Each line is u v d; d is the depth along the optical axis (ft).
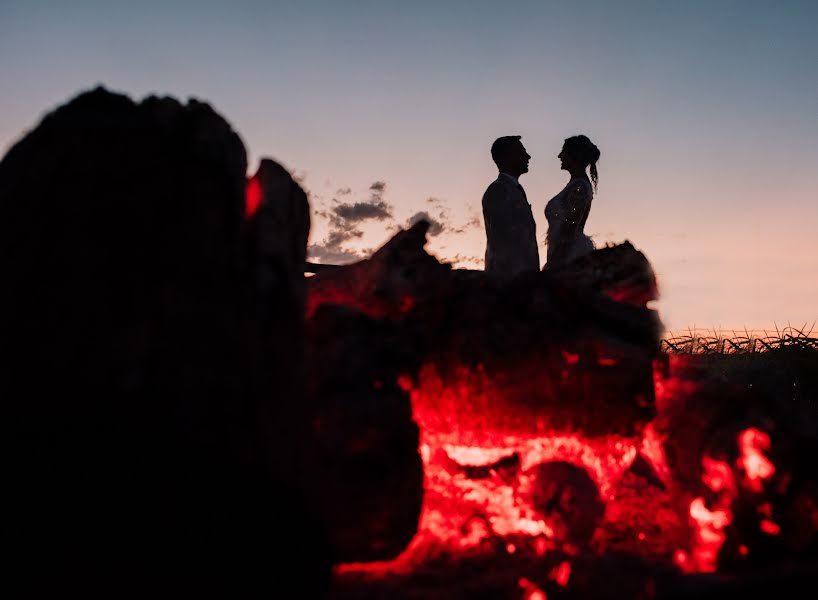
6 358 6.13
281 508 6.27
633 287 11.82
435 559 8.98
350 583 8.05
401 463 8.46
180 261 6.61
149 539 5.57
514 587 7.86
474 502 10.23
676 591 6.98
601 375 9.96
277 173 8.11
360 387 8.59
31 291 6.36
